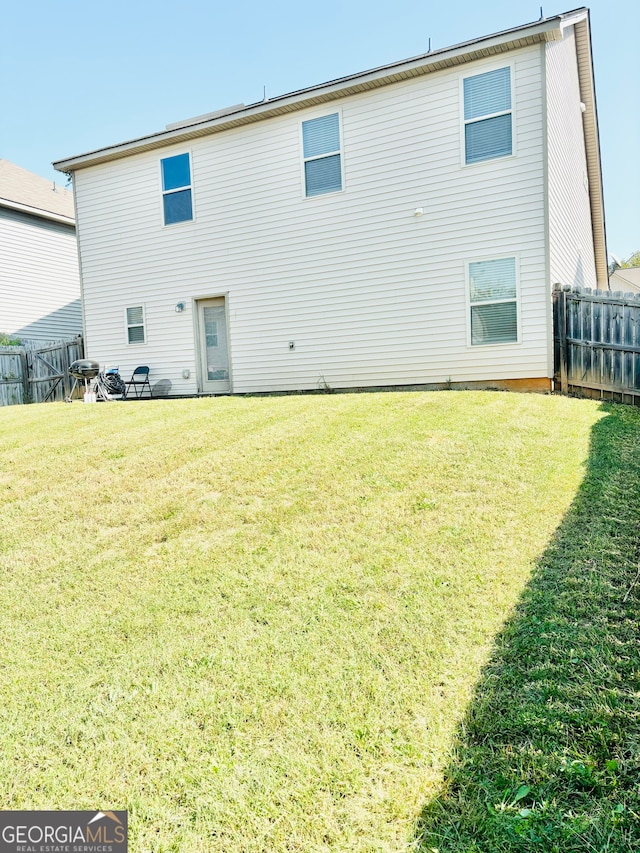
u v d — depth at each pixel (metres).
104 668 2.62
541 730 1.99
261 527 3.93
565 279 10.12
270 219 10.81
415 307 9.66
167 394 12.15
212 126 10.96
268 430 6.16
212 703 2.31
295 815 1.77
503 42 8.49
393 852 1.62
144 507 4.45
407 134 9.52
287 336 10.80
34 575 3.58
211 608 3.03
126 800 1.89
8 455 5.85
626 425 5.95
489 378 9.17
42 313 17.75
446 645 2.52
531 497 4.02
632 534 3.38
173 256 11.87
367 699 2.24
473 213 9.14
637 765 1.81
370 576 3.17
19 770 2.06
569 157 10.76
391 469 4.70
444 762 1.91
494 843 1.61
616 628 2.52
